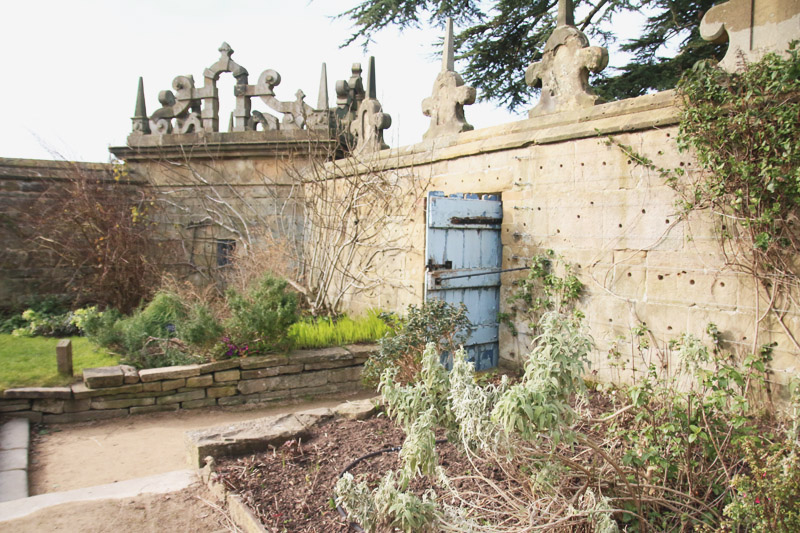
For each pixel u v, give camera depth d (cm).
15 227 923
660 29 1113
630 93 1174
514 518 288
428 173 740
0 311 912
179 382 583
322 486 346
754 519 229
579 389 235
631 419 358
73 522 323
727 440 296
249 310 636
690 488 283
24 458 442
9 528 316
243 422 444
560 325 242
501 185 637
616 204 514
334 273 925
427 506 243
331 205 869
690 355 335
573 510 249
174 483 371
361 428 448
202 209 1022
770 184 395
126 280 905
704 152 429
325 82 968
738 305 432
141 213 965
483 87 1333
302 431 426
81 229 902
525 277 610
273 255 864
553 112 581
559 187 567
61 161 948
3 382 558
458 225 600
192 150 995
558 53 576
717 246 441
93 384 548
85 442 496
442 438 414
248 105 1004
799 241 399
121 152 1002
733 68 433
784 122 385
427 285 578
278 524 301
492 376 586
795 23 407
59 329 819
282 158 973
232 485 348
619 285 514
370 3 1228
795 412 289
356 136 962
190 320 633
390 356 554
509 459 234
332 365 657
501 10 1247
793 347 403
